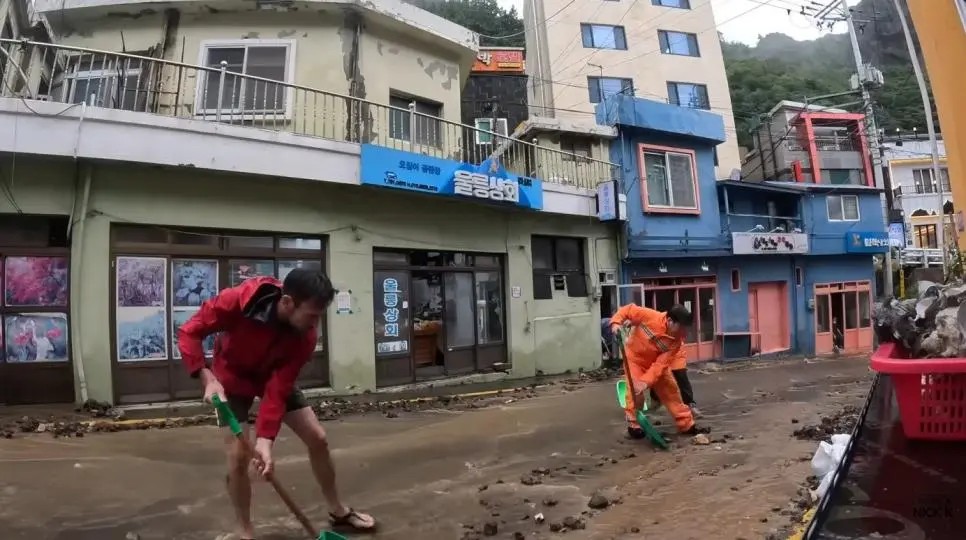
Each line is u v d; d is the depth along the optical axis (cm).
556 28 2617
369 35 1213
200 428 714
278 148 959
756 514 375
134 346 880
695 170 1867
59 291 846
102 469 503
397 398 1023
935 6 376
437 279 1252
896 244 2744
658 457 559
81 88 1120
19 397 822
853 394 959
